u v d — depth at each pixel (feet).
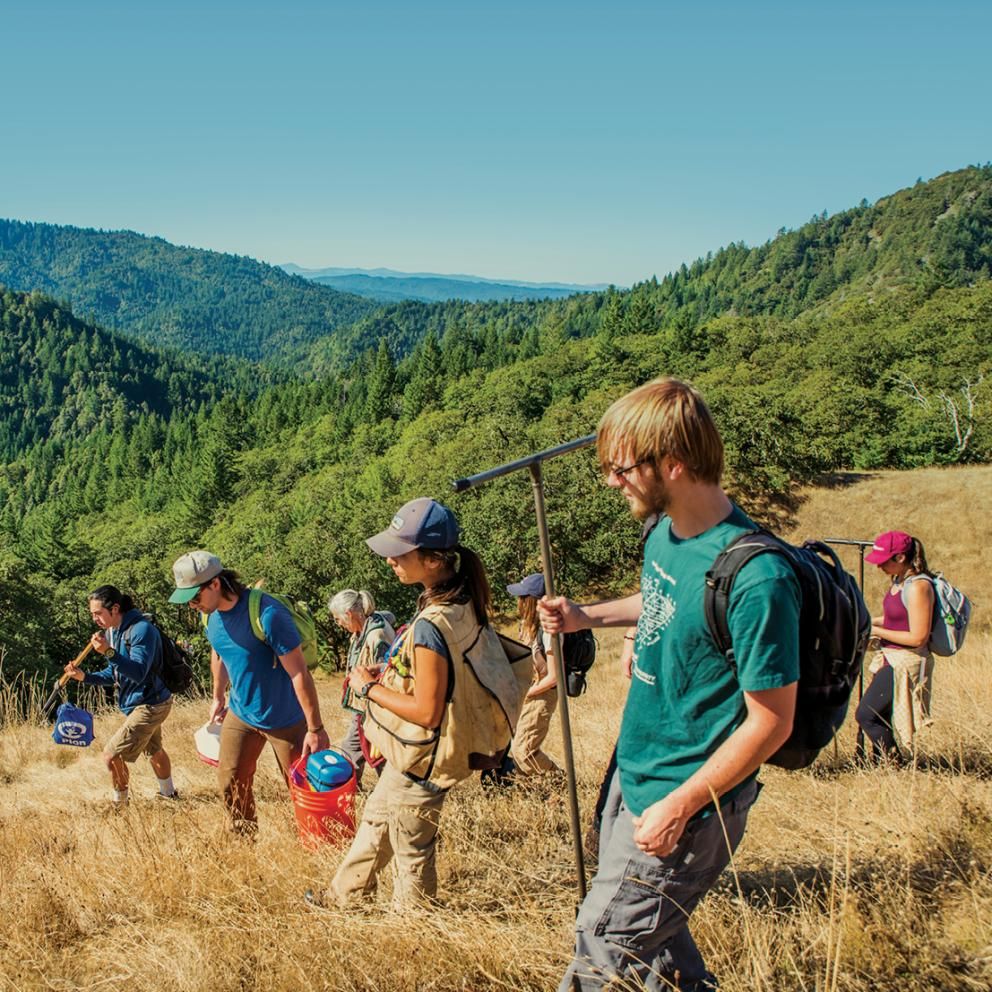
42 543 262.67
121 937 10.55
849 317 325.62
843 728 19.15
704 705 5.78
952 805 10.97
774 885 9.62
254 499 327.88
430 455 237.04
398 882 10.30
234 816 14.67
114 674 19.22
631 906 6.30
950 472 149.18
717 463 5.73
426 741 9.91
